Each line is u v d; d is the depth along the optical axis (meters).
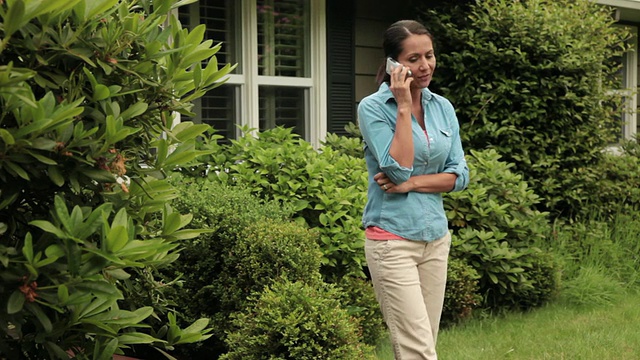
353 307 4.96
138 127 2.50
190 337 2.71
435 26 7.79
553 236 7.17
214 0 6.81
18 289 2.08
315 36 7.52
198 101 6.75
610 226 8.05
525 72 7.43
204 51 2.57
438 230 3.50
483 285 6.06
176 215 2.54
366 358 4.31
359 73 8.08
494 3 7.79
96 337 2.43
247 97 7.01
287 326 4.06
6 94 1.98
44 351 2.38
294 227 4.71
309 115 7.56
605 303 6.47
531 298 6.30
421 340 3.40
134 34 2.35
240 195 5.01
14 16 1.95
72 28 2.28
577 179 7.61
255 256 4.54
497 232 6.10
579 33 7.87
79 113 2.07
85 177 2.27
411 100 3.41
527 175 7.51
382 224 3.46
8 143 2.01
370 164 3.55
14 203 2.30
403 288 3.42
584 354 4.99
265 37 7.19
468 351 5.04
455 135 3.64
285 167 5.73
